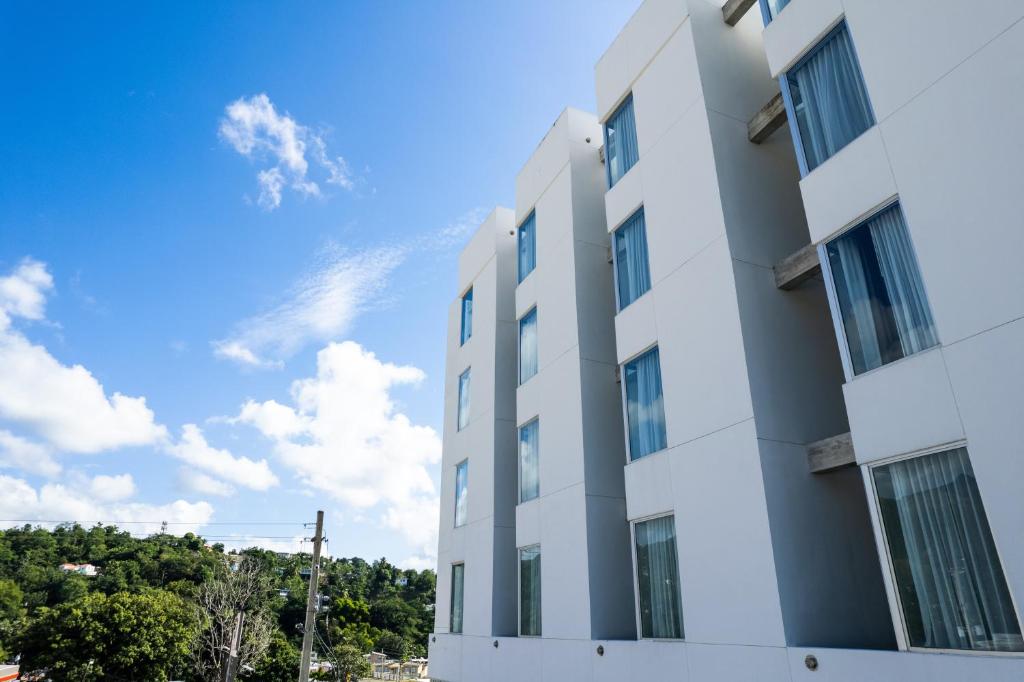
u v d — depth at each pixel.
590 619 10.45
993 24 5.96
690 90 10.30
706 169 9.62
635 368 10.88
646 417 10.36
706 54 10.37
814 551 7.47
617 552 11.06
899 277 6.63
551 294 13.80
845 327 7.16
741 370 8.27
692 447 8.91
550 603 11.63
